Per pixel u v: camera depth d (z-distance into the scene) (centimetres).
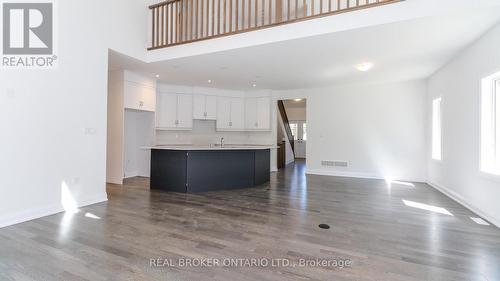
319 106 697
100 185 389
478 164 338
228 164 496
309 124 709
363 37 339
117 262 204
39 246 230
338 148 673
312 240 251
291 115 1252
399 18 291
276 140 775
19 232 261
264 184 547
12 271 189
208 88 711
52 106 322
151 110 582
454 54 403
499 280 182
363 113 644
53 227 277
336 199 416
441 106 481
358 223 301
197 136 727
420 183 562
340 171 670
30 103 300
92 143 375
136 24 446
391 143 613
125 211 340
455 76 416
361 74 539
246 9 577
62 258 209
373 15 304
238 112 752
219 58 438
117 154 523
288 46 376
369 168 636
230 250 228
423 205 381
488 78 324
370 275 188
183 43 432
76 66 350
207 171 476
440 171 491
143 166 618
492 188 307
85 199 366
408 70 503
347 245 240
